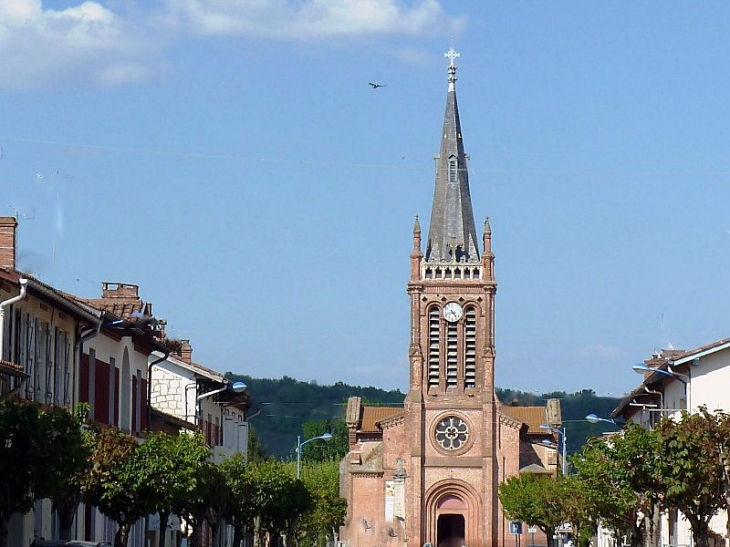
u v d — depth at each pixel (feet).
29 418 116.98
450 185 520.01
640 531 216.13
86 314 183.11
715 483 161.99
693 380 229.25
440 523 507.30
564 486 315.78
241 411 359.25
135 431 228.84
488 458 500.74
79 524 193.36
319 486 471.62
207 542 303.07
